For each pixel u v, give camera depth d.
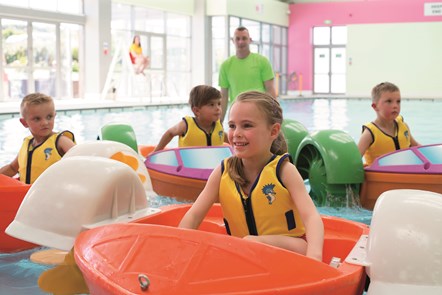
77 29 17.00
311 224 1.98
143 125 10.66
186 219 2.17
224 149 3.81
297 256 1.62
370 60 23.41
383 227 1.75
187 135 4.22
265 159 2.13
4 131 9.14
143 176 3.20
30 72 15.77
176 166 3.79
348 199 3.71
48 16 15.80
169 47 20.08
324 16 24.05
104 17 17.00
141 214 2.28
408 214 1.74
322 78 24.53
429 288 1.66
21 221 2.19
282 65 24.58
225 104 5.62
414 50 22.72
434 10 22.30
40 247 2.78
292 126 4.42
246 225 2.14
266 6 22.80
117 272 1.65
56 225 2.12
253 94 2.09
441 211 1.74
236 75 5.45
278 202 2.10
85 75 17.17
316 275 1.59
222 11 20.38
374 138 4.11
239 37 5.36
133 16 18.56
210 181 2.23
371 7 23.20
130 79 18.31
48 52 16.31
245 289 1.52
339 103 18.08
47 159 3.38
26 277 2.39
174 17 20.22
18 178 3.67
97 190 2.13
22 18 15.34
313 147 3.84
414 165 3.52
